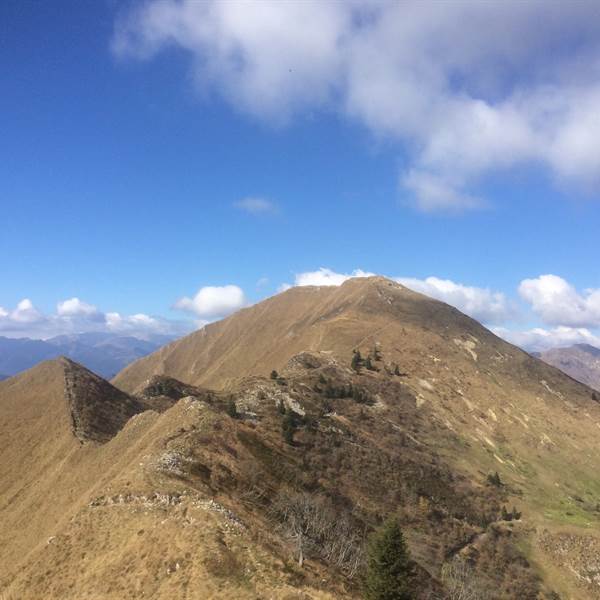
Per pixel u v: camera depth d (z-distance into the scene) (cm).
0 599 3847
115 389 11881
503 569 8144
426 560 7169
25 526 6378
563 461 12950
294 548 4278
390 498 8519
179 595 3203
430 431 12194
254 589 3256
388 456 9844
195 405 7000
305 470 7525
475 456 11862
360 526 6619
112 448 7381
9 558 5656
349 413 11575
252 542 3859
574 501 11262
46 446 8975
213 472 5272
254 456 6431
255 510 4859
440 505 9088
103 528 4166
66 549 4081
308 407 10994
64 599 3578
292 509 5191
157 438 6075
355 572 4472
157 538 3800
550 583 8312
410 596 3991
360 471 8881
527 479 11688
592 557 8962
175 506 4228
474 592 6347
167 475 4850
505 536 9069
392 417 12206
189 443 5778
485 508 9744
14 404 10894
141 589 3381
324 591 3662
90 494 5469
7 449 9325
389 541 4038
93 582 3619
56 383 11150
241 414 9931
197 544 3597
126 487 4631
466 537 8538
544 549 9038
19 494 7669
